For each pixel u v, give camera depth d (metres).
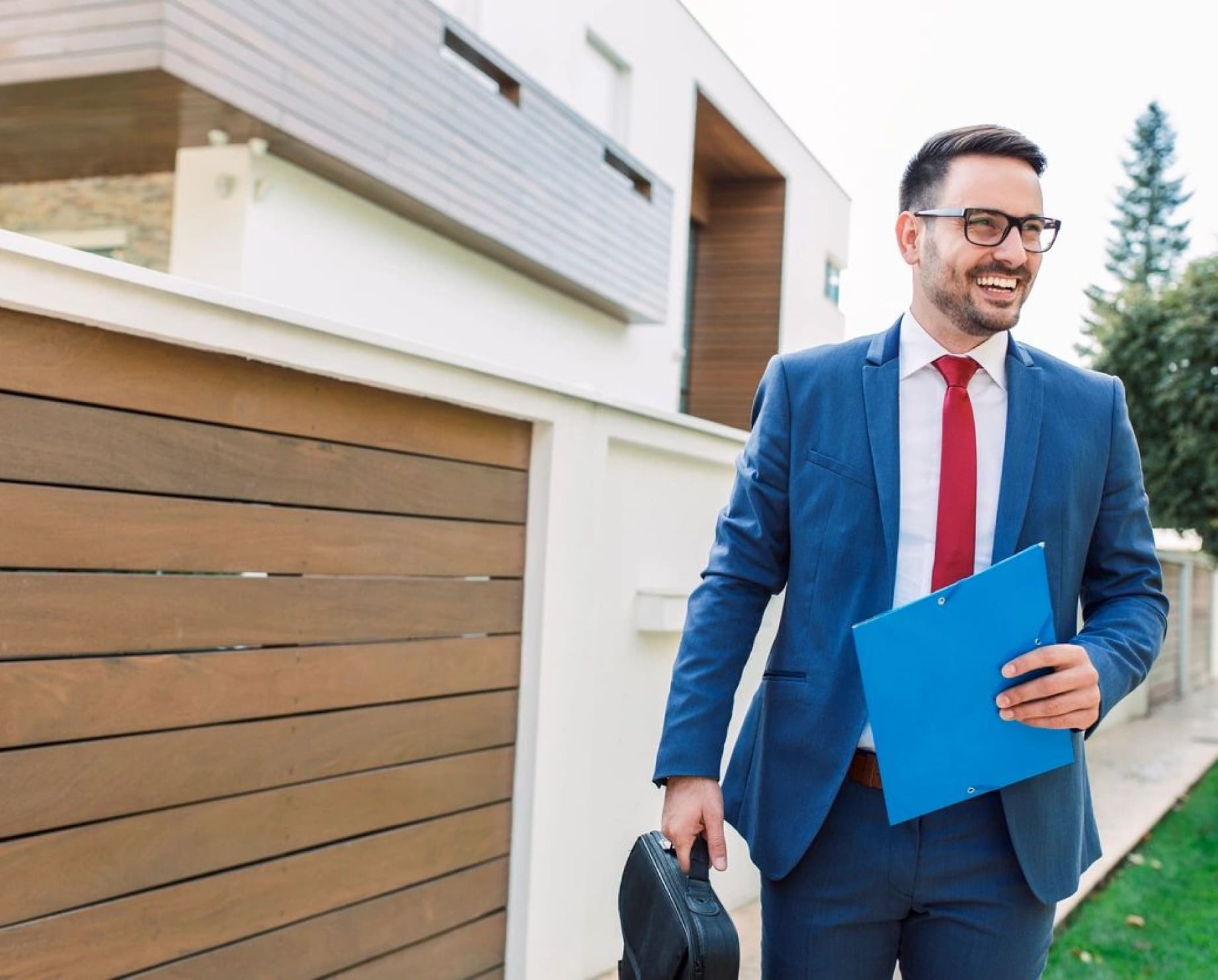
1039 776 1.63
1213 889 4.76
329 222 7.25
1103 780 7.20
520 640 2.67
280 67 6.25
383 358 2.14
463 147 8.01
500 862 2.61
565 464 2.73
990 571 1.46
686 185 12.85
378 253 7.74
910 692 1.48
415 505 2.31
